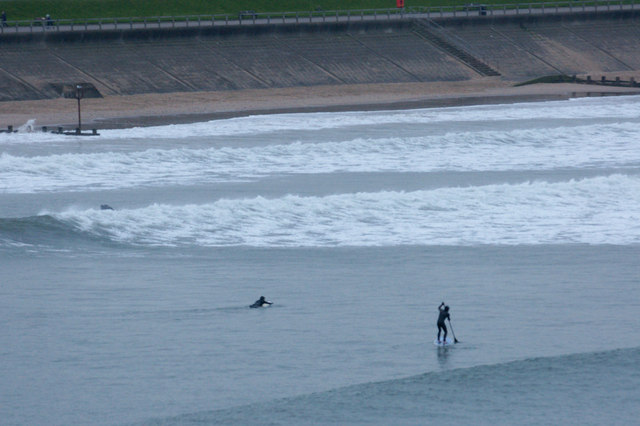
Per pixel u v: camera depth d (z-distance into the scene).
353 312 107.69
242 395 83.44
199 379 86.94
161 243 145.00
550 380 87.25
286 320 104.38
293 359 92.00
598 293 115.94
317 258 135.50
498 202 173.00
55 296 113.94
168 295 114.81
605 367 90.31
